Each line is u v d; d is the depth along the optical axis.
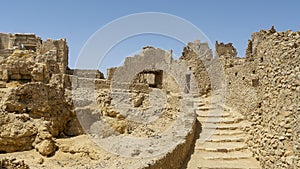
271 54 16.17
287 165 13.16
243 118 22.38
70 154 18.75
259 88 18.50
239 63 27.55
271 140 15.17
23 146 19.11
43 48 36.00
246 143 19.36
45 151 18.45
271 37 16.31
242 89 23.52
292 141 13.26
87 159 17.88
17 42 39.75
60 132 21.95
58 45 36.12
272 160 14.77
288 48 14.35
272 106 15.68
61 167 16.39
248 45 28.70
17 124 19.48
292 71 13.75
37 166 16.23
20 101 20.72
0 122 19.30
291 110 13.55
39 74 24.38
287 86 14.09
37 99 21.22
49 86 22.48
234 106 25.59
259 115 17.91
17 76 24.59
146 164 11.13
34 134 19.59
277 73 15.25
